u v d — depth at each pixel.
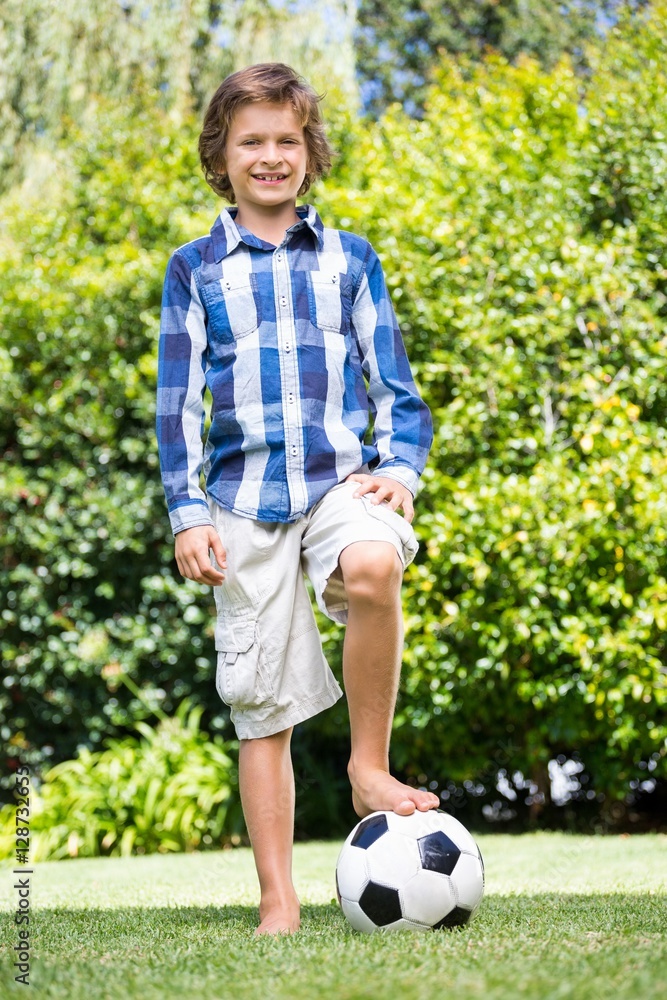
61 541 3.99
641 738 3.42
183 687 4.06
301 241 1.76
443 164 4.15
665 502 3.22
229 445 1.67
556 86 4.29
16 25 6.20
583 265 3.56
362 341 1.77
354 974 1.00
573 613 3.41
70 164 5.33
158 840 3.77
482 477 3.41
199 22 6.21
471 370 3.58
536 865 2.58
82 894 2.12
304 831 3.97
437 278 3.67
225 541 1.63
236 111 1.75
